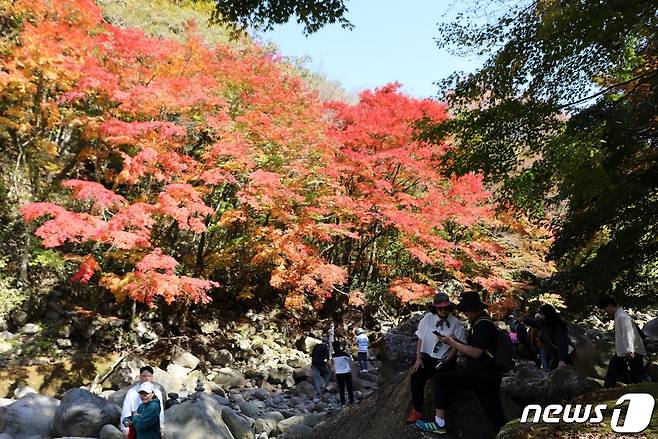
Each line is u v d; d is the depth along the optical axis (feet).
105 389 34.12
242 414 29.14
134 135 34.71
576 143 20.63
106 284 34.73
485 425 14.64
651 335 41.34
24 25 36.29
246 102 46.62
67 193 44.14
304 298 45.52
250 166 38.75
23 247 39.52
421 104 46.73
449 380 14.28
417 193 53.11
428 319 15.66
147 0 74.02
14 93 37.96
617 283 29.09
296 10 22.08
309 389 37.19
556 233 30.63
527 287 50.67
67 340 37.22
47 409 25.29
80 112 42.09
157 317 43.70
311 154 45.16
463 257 51.44
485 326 14.29
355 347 50.39
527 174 21.98
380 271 57.88
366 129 45.83
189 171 38.60
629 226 26.76
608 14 17.78
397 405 16.30
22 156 43.16
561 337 23.36
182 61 41.14
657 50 22.30
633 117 23.38
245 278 50.98
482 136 22.79
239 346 44.75
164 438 21.03
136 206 31.94
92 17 37.45
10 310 37.19
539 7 19.99
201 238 43.75
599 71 20.94
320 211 42.50
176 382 34.47
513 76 20.79
